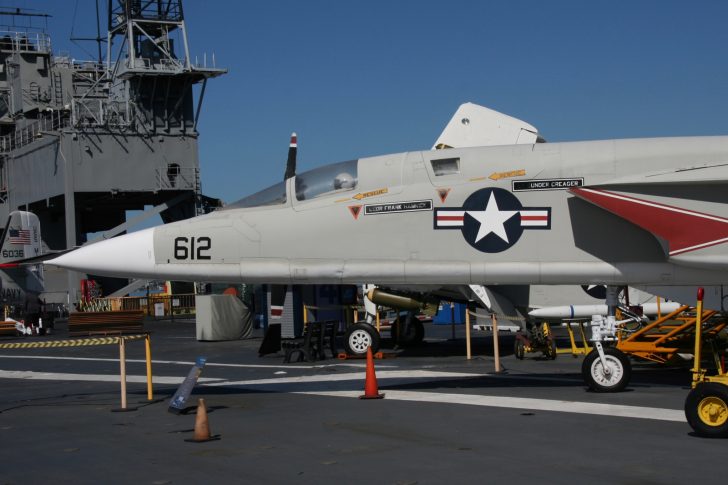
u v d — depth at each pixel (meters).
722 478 6.98
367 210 12.33
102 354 23.48
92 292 54.34
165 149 53.88
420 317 37.56
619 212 11.45
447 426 9.62
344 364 17.73
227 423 10.30
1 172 62.31
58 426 10.59
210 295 27.77
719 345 13.63
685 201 11.48
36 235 38.53
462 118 16.59
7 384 16.58
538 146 12.42
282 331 24.05
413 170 12.42
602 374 11.95
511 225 12.02
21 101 60.69
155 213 54.25
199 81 53.62
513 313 18.70
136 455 8.52
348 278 12.34
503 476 7.21
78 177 52.28
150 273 12.72
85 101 54.91
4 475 7.82
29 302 36.41
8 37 63.31
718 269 11.15
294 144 18.53
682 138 12.29
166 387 14.80
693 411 8.62
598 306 18.17
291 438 9.16
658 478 7.02
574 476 7.16
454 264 12.09
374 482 7.13
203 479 7.40
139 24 52.97
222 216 12.80
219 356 21.19
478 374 15.00
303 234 12.43
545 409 10.65
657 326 14.58
